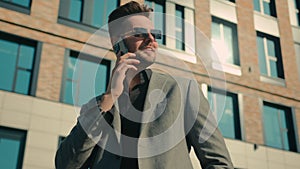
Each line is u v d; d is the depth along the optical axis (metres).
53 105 11.57
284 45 17.36
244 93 15.09
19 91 11.78
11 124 10.80
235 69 15.52
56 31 12.84
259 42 17.17
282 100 15.81
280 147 14.97
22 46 12.34
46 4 13.16
